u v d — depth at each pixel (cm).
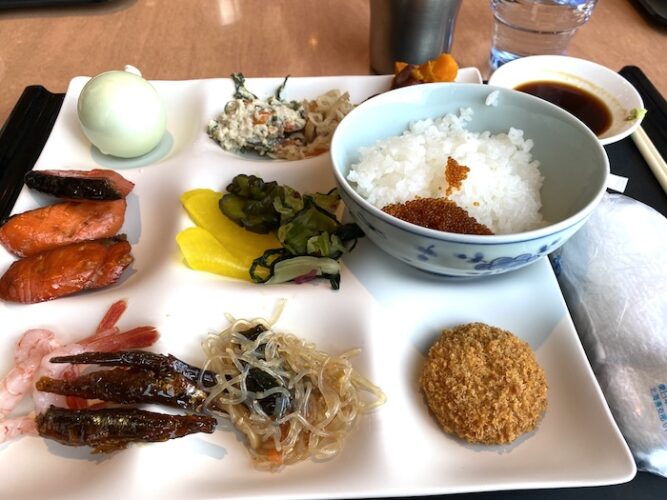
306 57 41
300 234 26
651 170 31
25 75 40
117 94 30
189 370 22
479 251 21
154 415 20
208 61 41
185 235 27
